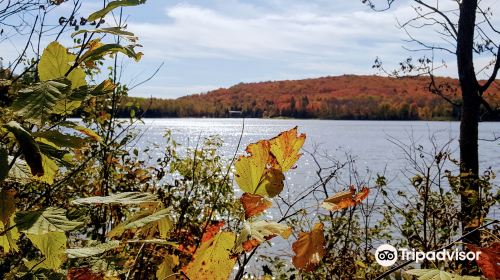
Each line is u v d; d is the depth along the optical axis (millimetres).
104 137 3680
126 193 916
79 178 3303
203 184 4727
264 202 894
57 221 769
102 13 980
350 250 4723
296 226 4293
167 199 4207
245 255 985
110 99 3881
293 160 960
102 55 1001
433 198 4965
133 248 2230
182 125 180375
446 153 5305
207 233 1035
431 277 878
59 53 1026
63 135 942
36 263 980
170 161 4953
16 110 809
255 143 953
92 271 946
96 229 3160
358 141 90875
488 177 5254
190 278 950
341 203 939
